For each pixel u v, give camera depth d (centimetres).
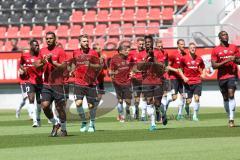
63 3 10106
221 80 4503
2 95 8031
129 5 9712
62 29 9750
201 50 7381
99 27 9606
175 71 5556
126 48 5334
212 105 7556
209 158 2736
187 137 3734
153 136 3831
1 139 3756
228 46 4494
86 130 4341
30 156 2884
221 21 8488
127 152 2997
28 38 9856
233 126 4519
